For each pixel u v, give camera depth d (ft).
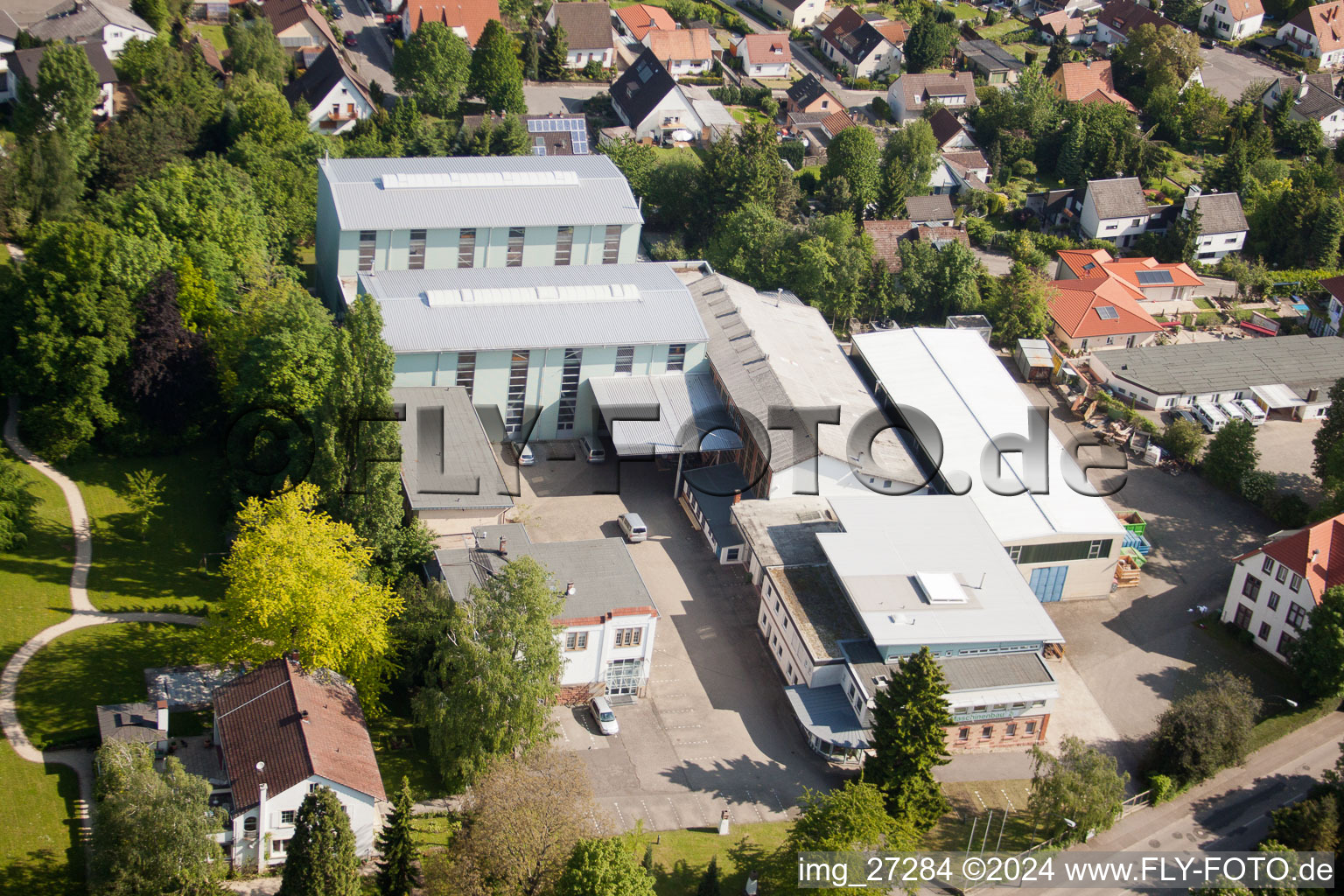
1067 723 348.18
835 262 516.32
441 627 313.73
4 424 384.27
